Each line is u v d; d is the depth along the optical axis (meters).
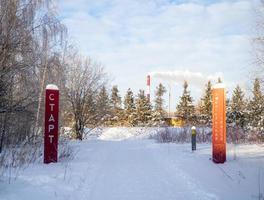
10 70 16.73
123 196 8.70
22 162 12.97
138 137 43.38
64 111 29.61
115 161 15.36
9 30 16.36
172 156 16.97
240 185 9.75
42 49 19.38
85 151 19.50
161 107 80.62
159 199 8.39
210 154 17.22
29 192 8.52
